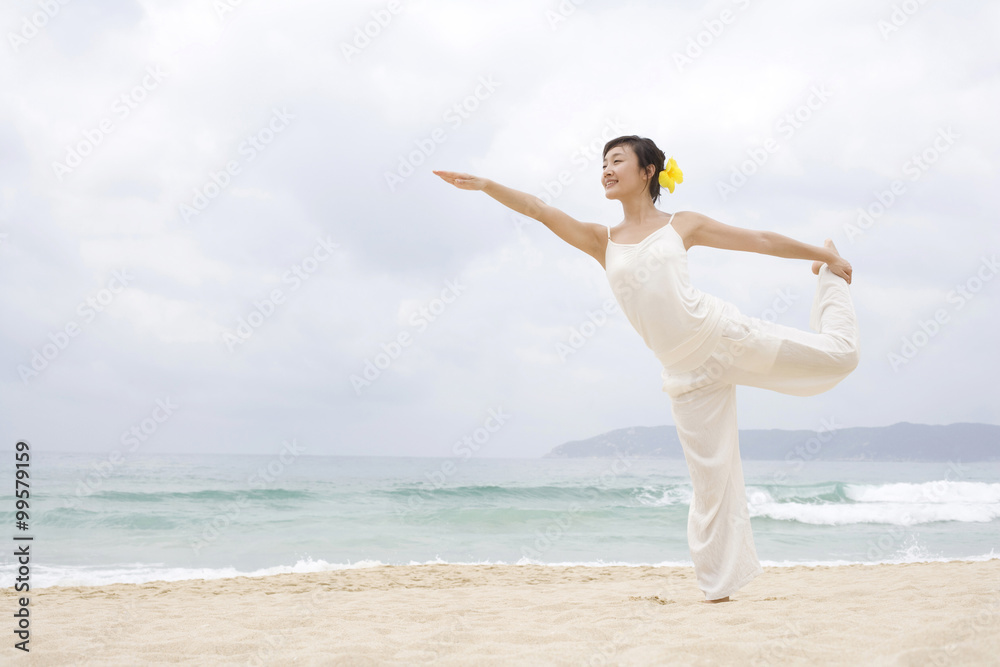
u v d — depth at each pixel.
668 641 2.84
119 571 9.74
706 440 3.91
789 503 19.97
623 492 22.41
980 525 16.25
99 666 2.75
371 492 21.69
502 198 4.02
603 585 7.00
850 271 4.06
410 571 8.77
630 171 3.99
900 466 63.44
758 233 3.97
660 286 3.72
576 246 4.14
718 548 3.94
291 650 2.99
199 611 4.82
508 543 12.98
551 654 2.67
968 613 3.08
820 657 2.38
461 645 2.96
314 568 9.86
